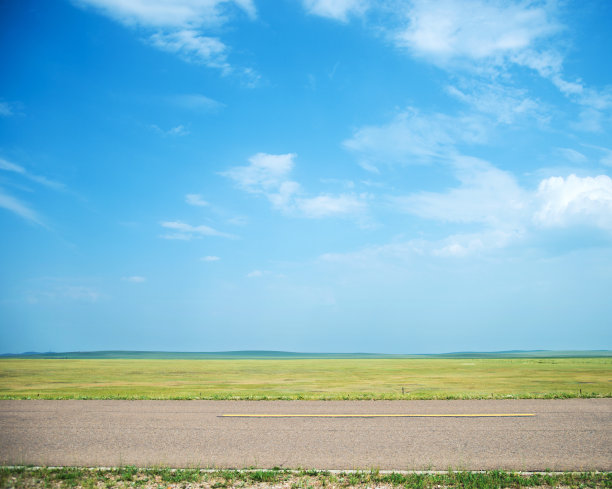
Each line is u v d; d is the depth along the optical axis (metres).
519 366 66.19
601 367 59.38
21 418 12.37
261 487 7.17
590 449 9.21
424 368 63.59
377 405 14.45
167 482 7.39
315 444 9.62
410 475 7.57
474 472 7.80
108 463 8.41
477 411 13.14
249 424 11.53
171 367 71.38
